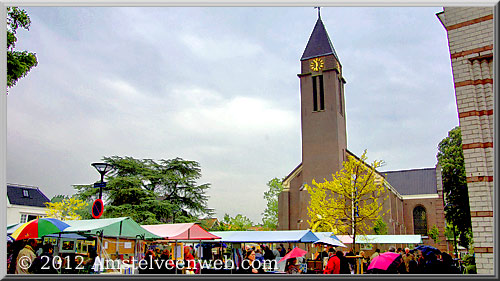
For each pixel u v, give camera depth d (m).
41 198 39.62
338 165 43.19
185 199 39.38
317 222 31.75
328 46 47.28
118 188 36.25
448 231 44.31
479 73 12.42
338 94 46.75
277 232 20.16
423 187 59.34
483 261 11.38
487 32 12.38
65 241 18.70
